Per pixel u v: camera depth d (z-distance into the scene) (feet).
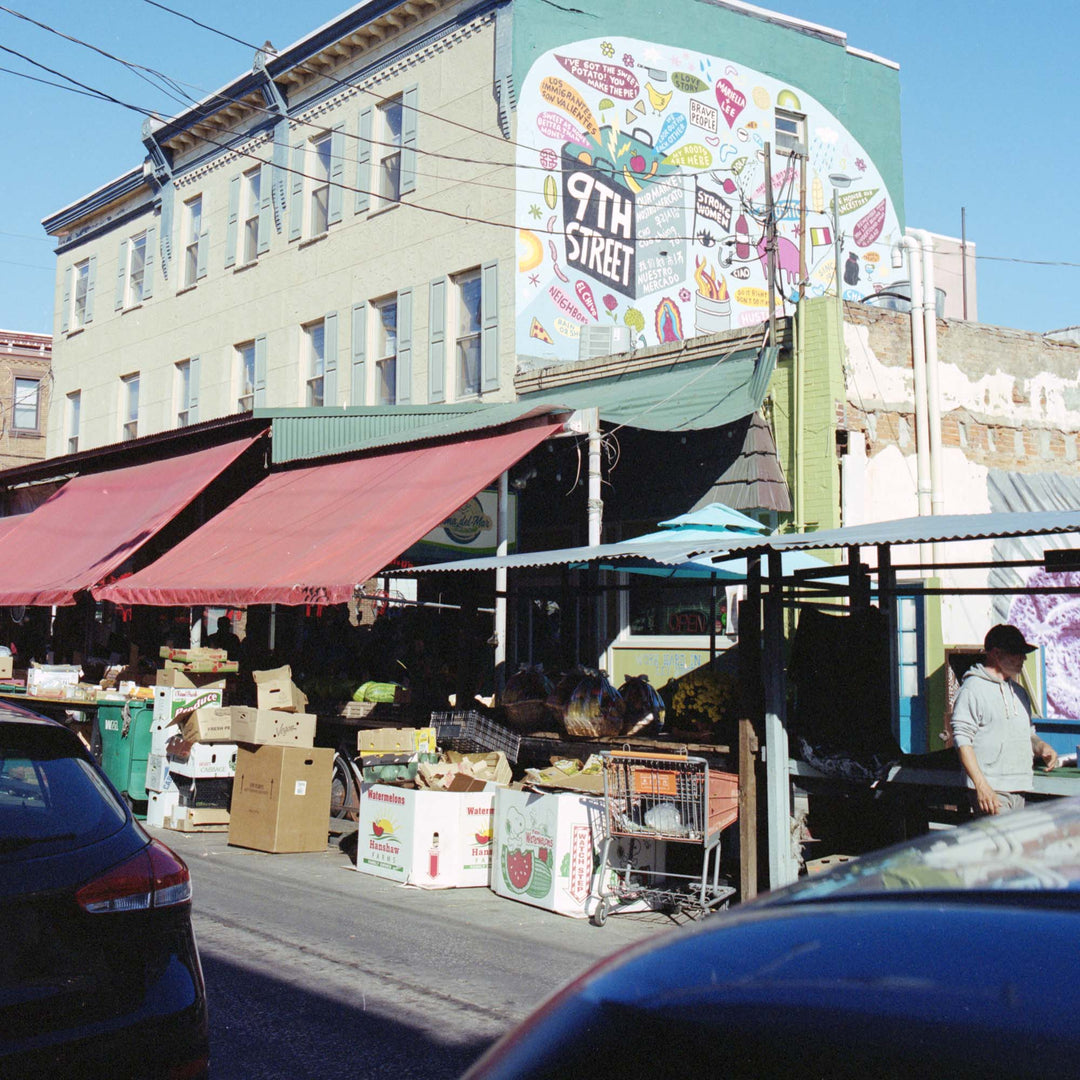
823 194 69.46
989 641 22.52
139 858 13.26
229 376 76.59
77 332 94.38
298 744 35.99
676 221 63.41
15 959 11.84
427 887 29.40
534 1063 4.75
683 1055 4.44
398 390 63.87
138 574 48.65
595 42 61.31
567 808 27.04
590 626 51.29
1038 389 49.01
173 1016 12.65
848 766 25.02
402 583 55.52
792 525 43.62
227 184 78.28
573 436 42.22
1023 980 4.14
